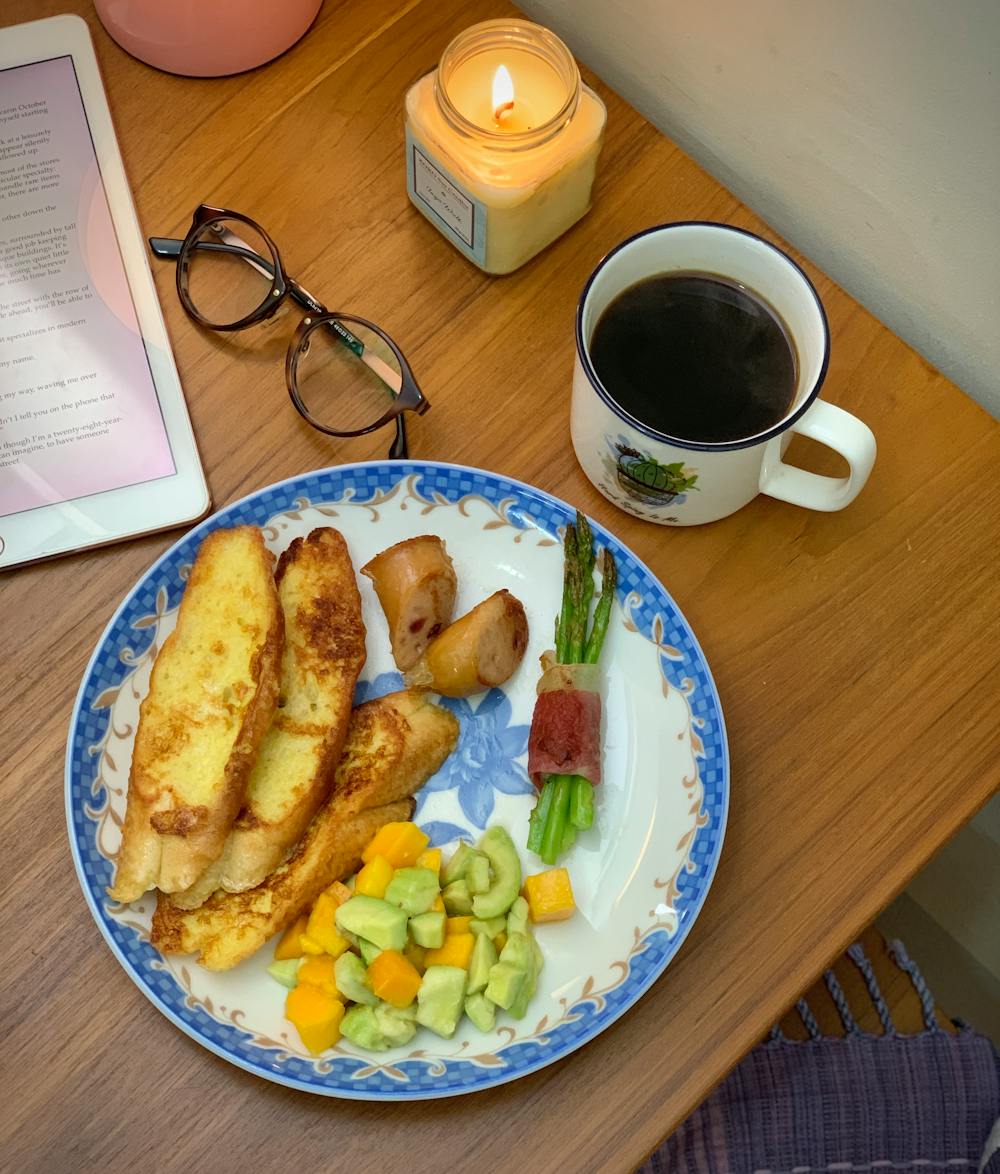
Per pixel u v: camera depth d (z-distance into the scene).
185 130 0.53
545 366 0.50
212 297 0.51
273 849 0.42
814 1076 0.57
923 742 0.46
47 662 0.46
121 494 0.47
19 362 0.49
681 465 0.42
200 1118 0.41
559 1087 0.41
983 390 0.51
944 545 0.49
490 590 0.48
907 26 0.41
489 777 0.45
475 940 0.42
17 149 0.51
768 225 0.54
